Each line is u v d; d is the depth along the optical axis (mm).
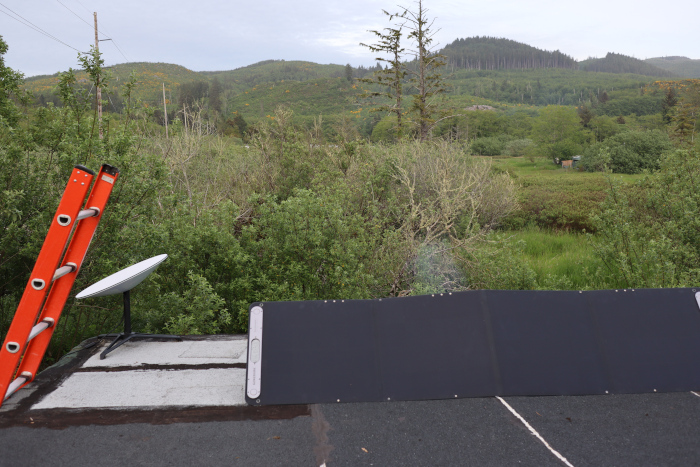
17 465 2672
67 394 3465
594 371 3588
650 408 3301
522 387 3496
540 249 10742
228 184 10711
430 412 3287
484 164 12625
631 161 36875
